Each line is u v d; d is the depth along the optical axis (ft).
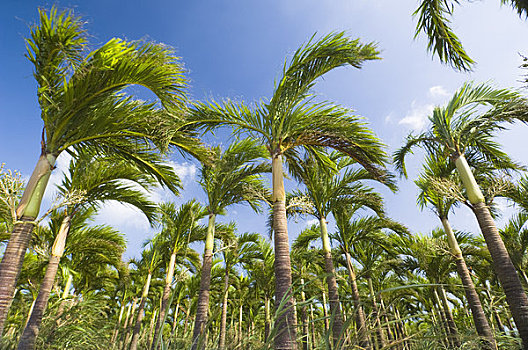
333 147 22.21
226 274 47.09
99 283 46.03
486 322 24.72
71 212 23.70
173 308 59.36
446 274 37.29
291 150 25.21
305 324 5.27
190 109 20.49
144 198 24.32
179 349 7.27
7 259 12.75
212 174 29.53
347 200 31.17
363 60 18.81
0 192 13.37
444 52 17.54
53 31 13.37
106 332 22.57
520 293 16.70
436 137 24.12
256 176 31.09
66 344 18.67
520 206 28.12
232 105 20.93
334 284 27.99
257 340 6.05
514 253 33.42
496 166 25.32
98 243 30.45
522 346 15.49
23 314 25.53
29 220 13.71
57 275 35.68
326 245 29.99
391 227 35.24
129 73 15.43
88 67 14.14
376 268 37.27
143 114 17.04
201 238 37.93
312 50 18.85
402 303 48.29
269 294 48.29
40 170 14.52
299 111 20.83
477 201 20.13
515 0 13.38
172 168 19.80
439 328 5.43
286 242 17.67
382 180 23.16
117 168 22.38
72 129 15.78
